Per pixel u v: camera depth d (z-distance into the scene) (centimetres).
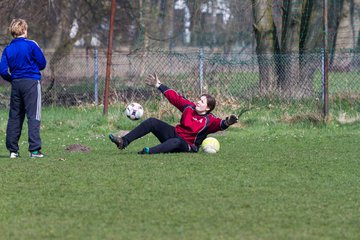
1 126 4166
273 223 1656
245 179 2255
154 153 2862
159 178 2261
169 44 10088
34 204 1873
